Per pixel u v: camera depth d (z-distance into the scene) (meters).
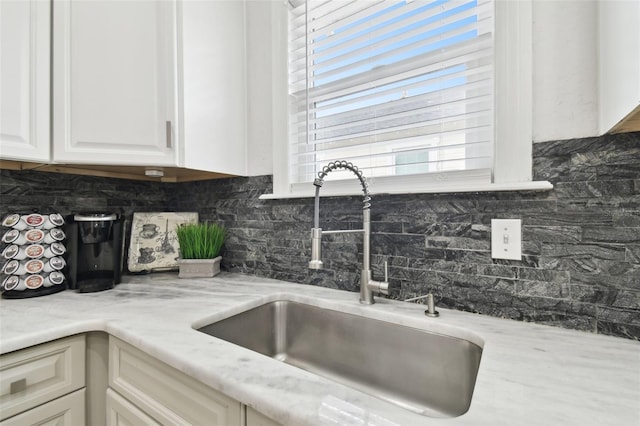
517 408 0.43
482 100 0.87
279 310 1.05
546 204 0.75
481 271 0.83
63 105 1.00
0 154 0.90
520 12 0.79
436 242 0.90
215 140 1.21
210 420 0.56
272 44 1.27
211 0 1.20
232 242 1.39
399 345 0.82
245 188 1.35
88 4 1.02
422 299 0.92
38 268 1.02
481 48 0.88
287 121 1.24
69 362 0.78
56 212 1.15
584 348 0.63
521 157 0.78
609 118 0.64
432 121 0.94
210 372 0.54
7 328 0.74
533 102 0.77
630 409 0.43
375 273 1.00
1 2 0.91
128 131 1.05
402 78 1.01
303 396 0.46
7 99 0.91
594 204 0.70
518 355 0.60
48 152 0.99
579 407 0.43
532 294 0.77
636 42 0.49
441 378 0.75
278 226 1.25
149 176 1.46
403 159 1.02
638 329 0.66
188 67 1.10
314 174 1.23
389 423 0.40
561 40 0.74
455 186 0.83
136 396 0.70
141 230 1.36
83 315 0.83
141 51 1.07
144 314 0.83
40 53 0.98
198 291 1.07
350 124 1.10
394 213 0.97
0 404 0.68
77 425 0.79
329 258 1.11
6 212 1.15
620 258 0.68
